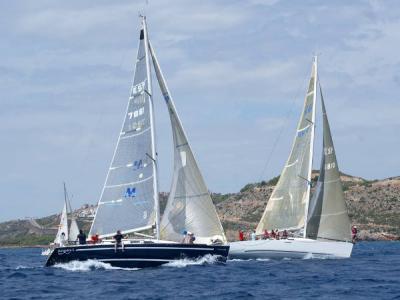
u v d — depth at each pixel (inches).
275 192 3440.0
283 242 3265.3
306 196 3363.7
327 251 3292.3
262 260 3265.3
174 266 2682.1
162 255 2659.9
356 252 4899.1
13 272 2891.2
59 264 2731.3
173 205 2763.3
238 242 3294.8
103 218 2785.4
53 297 2085.4
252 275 2615.7
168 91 2819.9
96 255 2672.2
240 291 2169.0
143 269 2650.1
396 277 2603.3
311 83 3400.6
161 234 2743.6
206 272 2596.0
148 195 2726.4
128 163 2763.3
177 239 2741.1
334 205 3312.0
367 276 2635.3
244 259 3287.4
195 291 2165.4
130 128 2765.7
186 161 2770.7
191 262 2706.7
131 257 2642.7
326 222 3312.0
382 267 3046.3
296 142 3425.2
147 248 2645.2
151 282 2347.4
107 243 2667.3
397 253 4662.9
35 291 2217.0
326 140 3341.5
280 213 3415.4
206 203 2753.4
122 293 2129.7
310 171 3366.1
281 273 2706.7
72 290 2213.3
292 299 2023.9
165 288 2224.4
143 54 2743.6
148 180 2723.9
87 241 2758.4
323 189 3331.7
